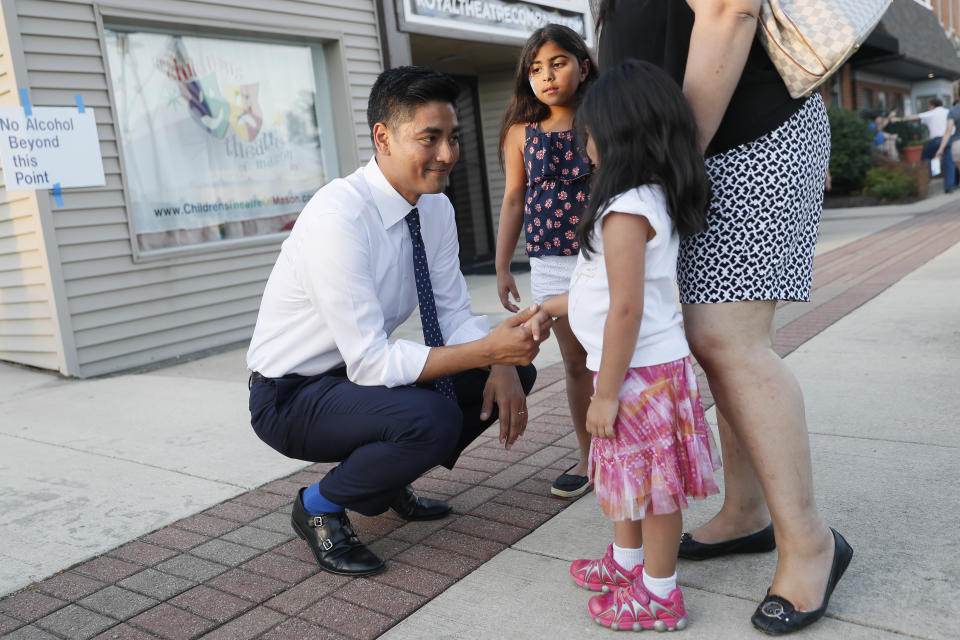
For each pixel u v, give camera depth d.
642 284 1.63
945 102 26.03
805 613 1.70
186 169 5.75
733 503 2.07
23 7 4.67
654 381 1.70
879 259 7.21
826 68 1.59
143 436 3.58
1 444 3.58
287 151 6.44
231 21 5.81
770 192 1.70
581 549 2.20
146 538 2.48
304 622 1.92
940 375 3.50
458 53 8.59
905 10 20.48
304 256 2.10
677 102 1.60
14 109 4.64
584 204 2.41
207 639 1.87
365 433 2.10
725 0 1.59
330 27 6.53
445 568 2.16
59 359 4.99
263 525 2.53
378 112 2.12
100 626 1.95
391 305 2.34
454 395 2.34
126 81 5.38
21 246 5.00
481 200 10.13
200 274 5.70
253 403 2.30
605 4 2.02
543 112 2.52
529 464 2.92
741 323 1.74
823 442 2.84
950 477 2.44
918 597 1.80
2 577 2.25
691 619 1.81
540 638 1.78
